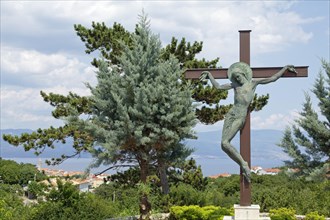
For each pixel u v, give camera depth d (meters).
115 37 21.66
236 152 11.65
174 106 14.20
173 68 14.97
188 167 21.30
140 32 14.97
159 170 16.39
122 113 13.77
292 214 14.09
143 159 14.81
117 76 14.41
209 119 21.06
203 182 21.50
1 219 14.33
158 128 14.03
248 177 11.57
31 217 13.58
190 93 14.60
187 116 14.42
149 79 14.48
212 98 20.64
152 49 14.78
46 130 21.94
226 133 11.69
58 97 22.03
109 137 13.92
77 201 13.60
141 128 13.83
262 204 17.02
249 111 11.90
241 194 11.70
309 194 18.22
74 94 22.30
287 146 14.54
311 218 14.09
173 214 13.91
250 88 11.82
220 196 19.09
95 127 14.11
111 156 14.28
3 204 16.02
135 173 21.36
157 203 16.28
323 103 14.29
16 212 15.35
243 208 11.51
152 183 19.39
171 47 21.17
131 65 14.38
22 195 28.09
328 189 18.19
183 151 14.94
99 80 14.53
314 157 14.24
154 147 14.52
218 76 12.65
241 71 11.90
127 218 13.93
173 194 17.20
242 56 12.22
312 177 13.52
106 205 14.48
